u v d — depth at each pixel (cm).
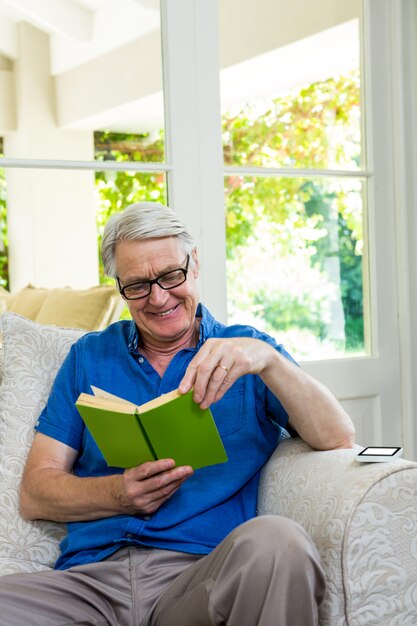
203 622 137
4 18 229
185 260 173
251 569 130
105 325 237
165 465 154
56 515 171
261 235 259
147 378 177
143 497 158
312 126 265
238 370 153
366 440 273
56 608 153
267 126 259
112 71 239
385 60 272
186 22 245
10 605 152
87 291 236
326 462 160
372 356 274
